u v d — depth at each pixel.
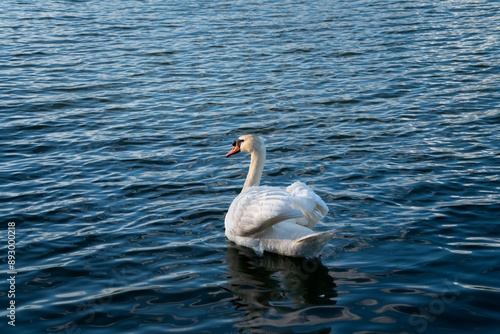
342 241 8.47
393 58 21.78
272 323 6.38
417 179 10.88
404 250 8.11
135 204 10.05
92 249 8.35
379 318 6.41
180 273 7.66
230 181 11.20
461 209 9.41
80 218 9.44
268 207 7.80
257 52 23.20
